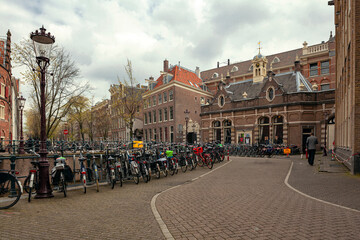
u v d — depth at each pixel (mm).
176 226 4246
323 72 34656
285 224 4227
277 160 17344
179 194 6973
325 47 34344
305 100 25422
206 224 4328
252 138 29078
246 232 3896
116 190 8031
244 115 29984
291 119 25969
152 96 43000
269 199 6117
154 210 5316
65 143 14586
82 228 4199
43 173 7004
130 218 4770
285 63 40906
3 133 26047
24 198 6852
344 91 13148
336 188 7254
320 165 12664
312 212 4895
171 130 38625
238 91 33906
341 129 14945
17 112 38750
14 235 3875
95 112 42375
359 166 9555
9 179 5801
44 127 7262
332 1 19906
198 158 13938
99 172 9578
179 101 38719
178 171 12797
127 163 9953
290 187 7656
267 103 28031
